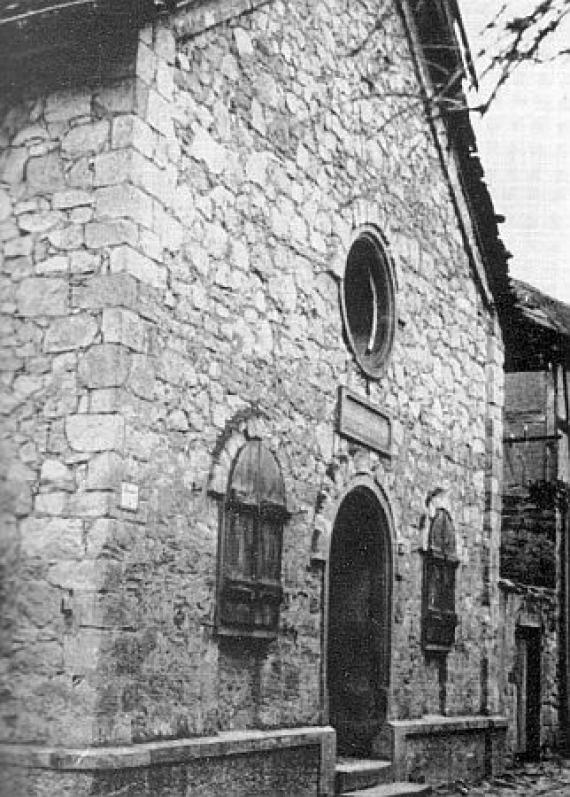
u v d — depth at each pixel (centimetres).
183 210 876
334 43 1158
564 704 1739
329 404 1097
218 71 941
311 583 1045
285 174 1041
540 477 1802
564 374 1862
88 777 728
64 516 782
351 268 1255
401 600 1237
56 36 828
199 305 891
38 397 808
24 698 763
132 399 801
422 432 1316
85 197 822
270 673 971
